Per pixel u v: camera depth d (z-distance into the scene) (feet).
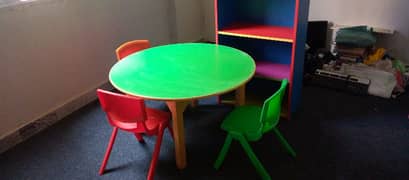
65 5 7.99
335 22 10.52
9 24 6.91
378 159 6.41
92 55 9.11
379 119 7.71
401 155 6.48
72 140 7.55
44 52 7.79
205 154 6.84
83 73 8.97
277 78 7.59
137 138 7.27
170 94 5.35
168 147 7.09
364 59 9.64
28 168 6.69
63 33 8.13
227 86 5.56
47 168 6.66
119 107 5.38
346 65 9.48
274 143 7.07
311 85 9.55
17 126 7.54
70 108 8.71
